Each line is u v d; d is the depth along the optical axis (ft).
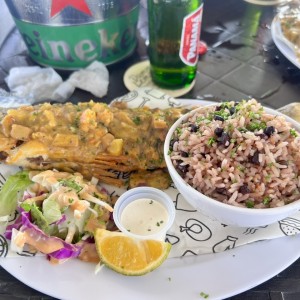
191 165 0.77
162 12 1.06
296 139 0.77
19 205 0.82
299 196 0.74
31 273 0.71
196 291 0.69
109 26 1.22
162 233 0.76
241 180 0.74
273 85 1.24
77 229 0.80
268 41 1.43
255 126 0.78
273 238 0.77
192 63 1.17
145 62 1.34
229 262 0.74
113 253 0.73
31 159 0.90
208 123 0.81
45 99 1.19
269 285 0.74
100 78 1.23
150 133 0.93
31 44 1.28
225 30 1.48
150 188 0.85
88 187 0.85
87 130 0.91
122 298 0.68
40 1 1.11
